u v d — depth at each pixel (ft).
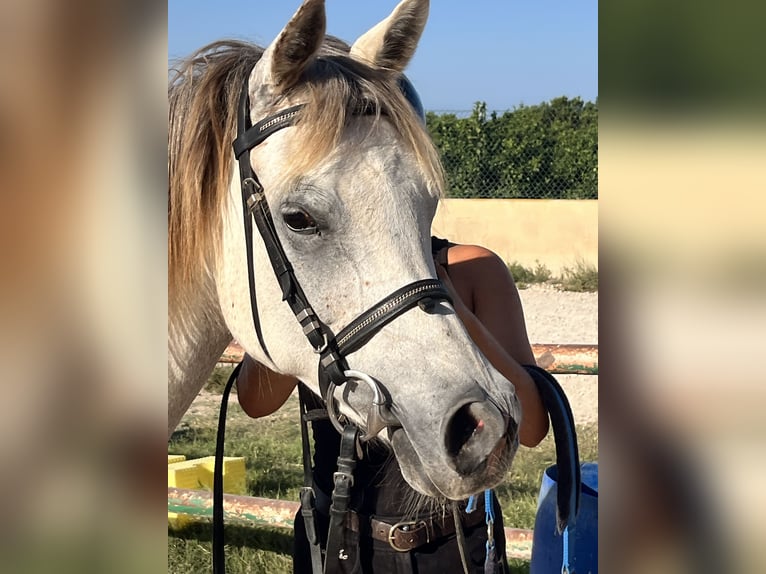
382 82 4.54
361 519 4.63
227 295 4.87
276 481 13.64
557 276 31.17
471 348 4.19
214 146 4.84
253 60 4.95
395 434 4.16
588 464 6.40
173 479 12.32
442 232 32.17
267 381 5.78
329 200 4.25
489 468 3.92
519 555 8.82
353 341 4.24
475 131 33.06
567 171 32.99
